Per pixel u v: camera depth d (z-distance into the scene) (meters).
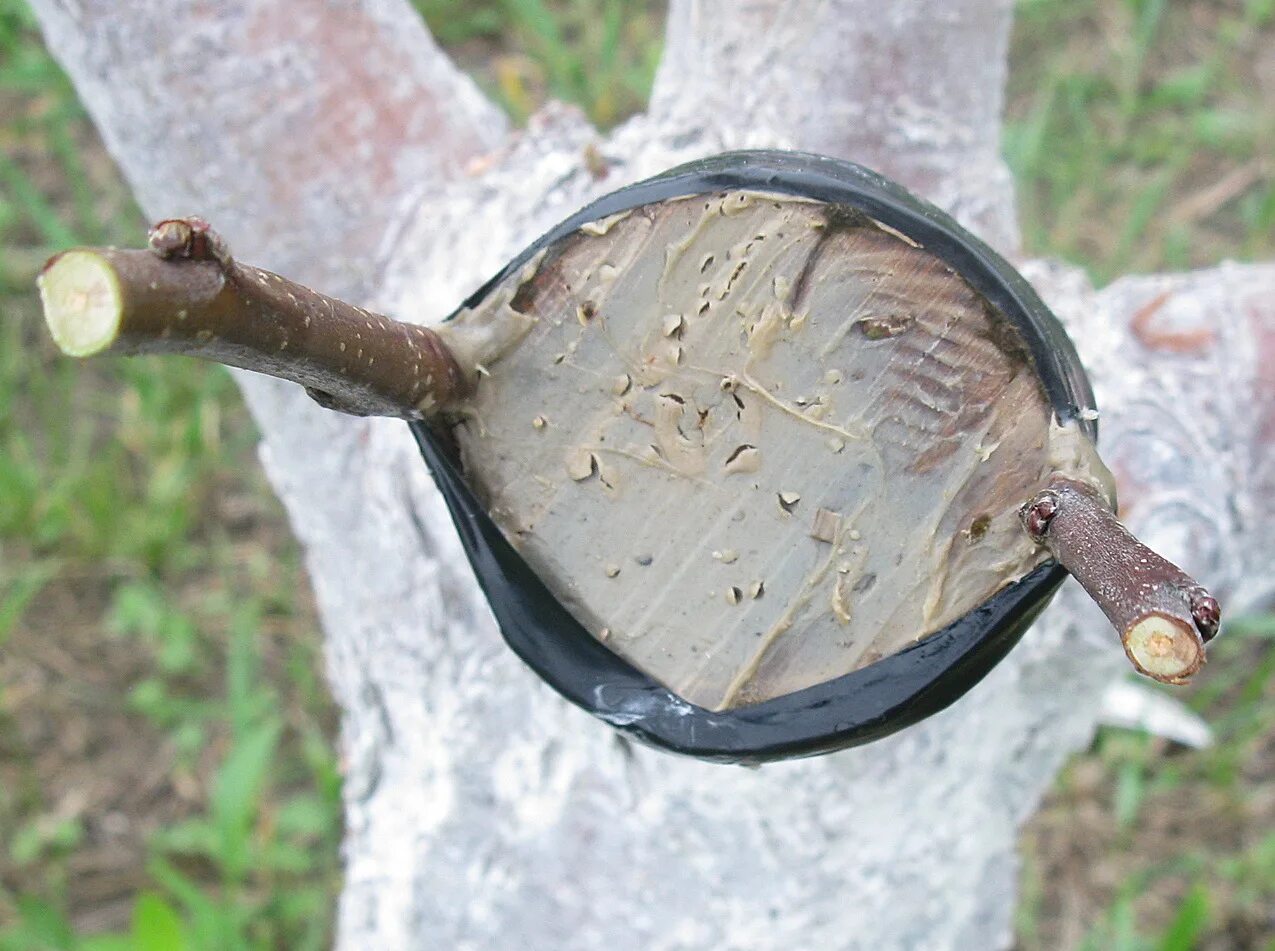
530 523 0.24
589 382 0.24
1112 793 0.62
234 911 0.54
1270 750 0.63
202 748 0.65
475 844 0.36
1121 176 0.76
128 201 0.76
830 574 0.24
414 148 0.35
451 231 0.34
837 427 0.24
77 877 0.62
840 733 0.23
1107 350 0.34
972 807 0.36
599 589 0.24
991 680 0.33
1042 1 0.79
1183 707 0.60
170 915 0.44
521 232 0.33
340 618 0.38
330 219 0.35
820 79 0.33
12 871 0.62
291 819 0.59
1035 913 0.60
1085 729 0.39
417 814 0.36
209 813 0.63
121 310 0.18
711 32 0.33
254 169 0.35
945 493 0.23
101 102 0.35
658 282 0.24
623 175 0.33
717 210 0.24
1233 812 0.61
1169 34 0.80
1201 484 0.33
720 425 0.24
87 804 0.64
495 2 0.82
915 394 0.23
